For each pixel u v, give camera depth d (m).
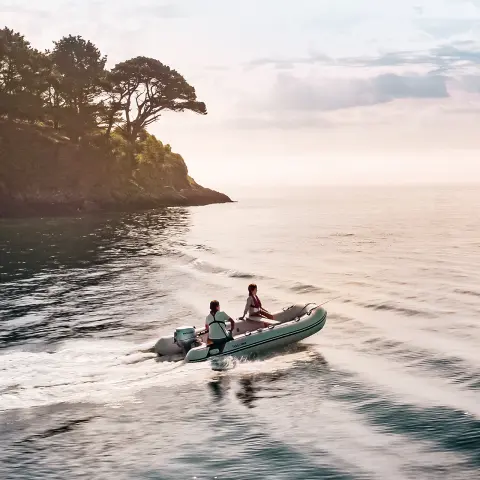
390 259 34.69
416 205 106.12
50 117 89.12
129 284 27.12
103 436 11.11
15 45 82.62
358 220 70.06
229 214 83.25
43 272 30.66
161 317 20.77
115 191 87.00
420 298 22.50
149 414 12.12
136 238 48.72
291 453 10.22
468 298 22.25
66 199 80.44
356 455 10.04
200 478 9.49
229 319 15.88
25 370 14.88
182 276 29.22
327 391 13.14
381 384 13.34
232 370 14.81
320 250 40.28
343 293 24.03
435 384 13.17
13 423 11.70
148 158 97.69
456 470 9.39
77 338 18.05
